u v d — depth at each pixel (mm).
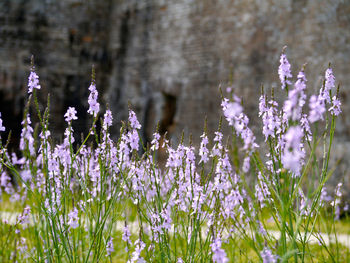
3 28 14508
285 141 2736
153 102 15039
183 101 14250
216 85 13453
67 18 15539
